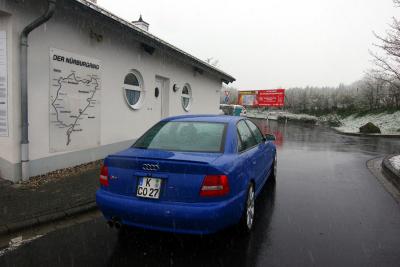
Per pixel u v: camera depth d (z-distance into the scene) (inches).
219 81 700.7
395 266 129.2
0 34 214.2
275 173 280.4
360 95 1541.6
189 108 536.4
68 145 267.1
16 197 193.3
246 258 133.9
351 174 313.7
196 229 127.8
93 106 295.7
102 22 272.7
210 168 128.2
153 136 168.1
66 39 259.8
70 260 130.0
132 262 129.2
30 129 230.7
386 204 213.2
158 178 131.4
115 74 328.2
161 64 426.9
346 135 851.4
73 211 177.0
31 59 229.0
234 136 163.0
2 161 221.9
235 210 136.3
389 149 537.0
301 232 162.4
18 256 132.4
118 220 138.9
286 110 1947.6
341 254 138.9
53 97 249.1
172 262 129.5
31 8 225.3
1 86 216.8
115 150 333.4
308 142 629.9
